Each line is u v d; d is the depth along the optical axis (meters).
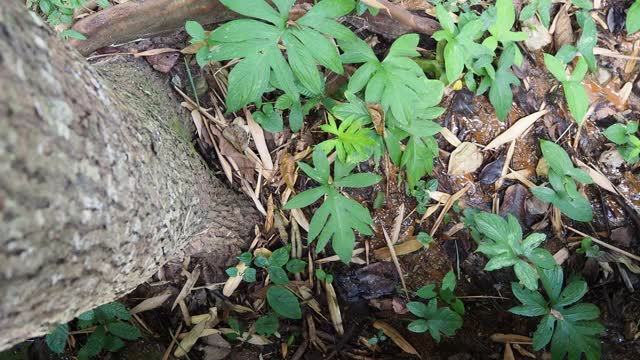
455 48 2.16
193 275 2.34
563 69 2.32
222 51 1.90
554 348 2.07
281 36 1.93
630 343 2.21
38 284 0.90
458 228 2.34
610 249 2.30
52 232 0.90
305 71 1.93
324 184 2.11
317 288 2.36
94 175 1.03
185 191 1.71
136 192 1.25
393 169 2.34
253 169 2.34
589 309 2.08
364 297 2.37
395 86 2.05
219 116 2.33
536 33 2.45
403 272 2.35
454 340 2.30
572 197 2.25
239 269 2.33
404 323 2.34
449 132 2.38
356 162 2.14
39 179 0.85
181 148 1.84
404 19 2.30
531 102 2.41
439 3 2.27
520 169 2.38
